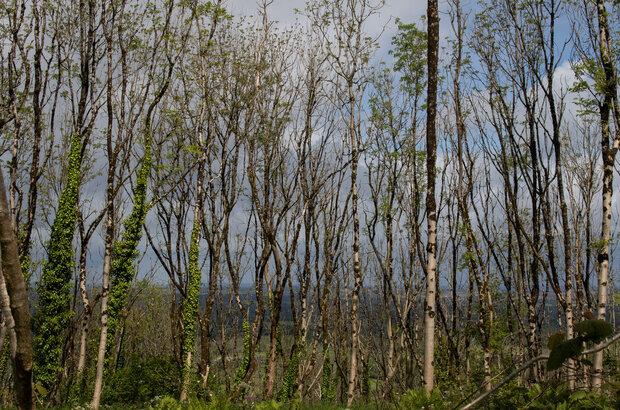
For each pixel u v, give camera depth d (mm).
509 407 4758
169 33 19312
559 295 14430
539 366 14852
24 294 2443
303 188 21234
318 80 21062
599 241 12414
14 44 18141
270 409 7430
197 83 20484
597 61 12953
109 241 16328
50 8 20203
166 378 22016
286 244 21406
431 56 9305
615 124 12555
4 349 19641
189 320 20359
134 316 30875
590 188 18453
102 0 17484
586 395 3762
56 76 20812
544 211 15898
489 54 17219
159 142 20016
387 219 18609
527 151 17016
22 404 2457
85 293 21797
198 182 21062
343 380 25312
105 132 20672
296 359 22688
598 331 2715
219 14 20078
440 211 19984
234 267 25219
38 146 19594
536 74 15836
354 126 17375
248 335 23078
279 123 21156
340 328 27359
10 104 18250
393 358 19219
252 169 19375
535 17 15523
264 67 20375
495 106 17031
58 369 18797
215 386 19062
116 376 22047
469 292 20234
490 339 16125
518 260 17859
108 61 16938
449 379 17859
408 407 5535
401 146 18766
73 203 19250
